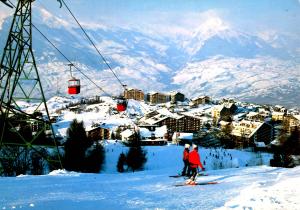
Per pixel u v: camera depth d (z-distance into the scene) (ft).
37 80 106.32
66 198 48.65
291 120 491.72
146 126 490.90
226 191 53.06
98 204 43.60
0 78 99.40
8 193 52.90
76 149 194.59
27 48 103.14
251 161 263.29
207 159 287.07
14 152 149.59
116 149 314.35
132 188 60.80
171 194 51.65
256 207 34.71
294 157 189.67
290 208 33.78
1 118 107.45
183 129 518.37
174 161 287.89
